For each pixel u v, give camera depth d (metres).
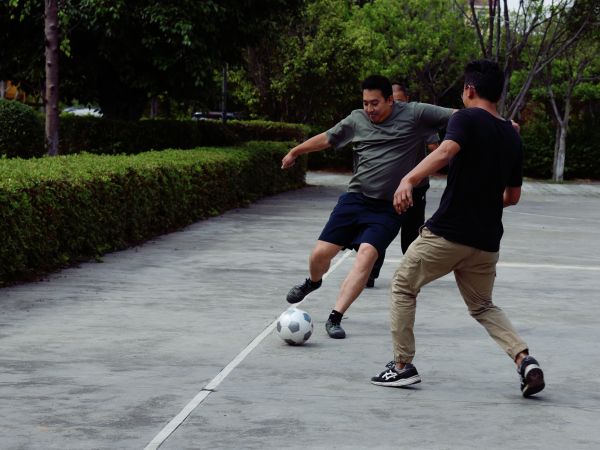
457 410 5.52
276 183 26.00
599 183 37.19
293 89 36.84
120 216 12.99
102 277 10.53
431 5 37.38
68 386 5.93
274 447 4.78
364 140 7.89
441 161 5.58
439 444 4.88
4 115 20.33
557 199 28.03
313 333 7.74
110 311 8.56
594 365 6.82
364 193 7.85
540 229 18.19
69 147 23.97
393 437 4.98
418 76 37.44
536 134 38.78
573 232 17.78
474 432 5.09
